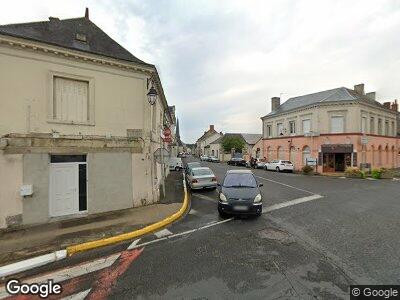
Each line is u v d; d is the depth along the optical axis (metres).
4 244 6.33
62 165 8.82
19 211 7.88
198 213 9.45
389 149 29.92
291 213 9.16
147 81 10.48
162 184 12.62
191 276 4.73
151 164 10.59
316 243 6.22
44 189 8.30
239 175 10.22
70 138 8.75
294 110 29.81
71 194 8.95
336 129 26.12
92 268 5.18
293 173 26.38
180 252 5.85
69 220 8.36
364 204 10.57
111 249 6.17
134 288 4.38
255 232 7.13
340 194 13.05
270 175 23.55
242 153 46.09
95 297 4.15
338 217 8.53
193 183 13.87
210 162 48.75
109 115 9.62
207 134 76.62
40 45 8.16
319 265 5.05
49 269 5.18
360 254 5.54
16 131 7.99
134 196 10.02
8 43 7.80
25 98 8.13
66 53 8.62
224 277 4.67
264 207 10.16
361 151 25.30
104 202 9.36
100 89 9.44
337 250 5.77
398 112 34.28
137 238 6.90
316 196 12.45
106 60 9.38
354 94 27.36
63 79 8.86
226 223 8.08
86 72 9.14
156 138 12.87
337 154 26.36
